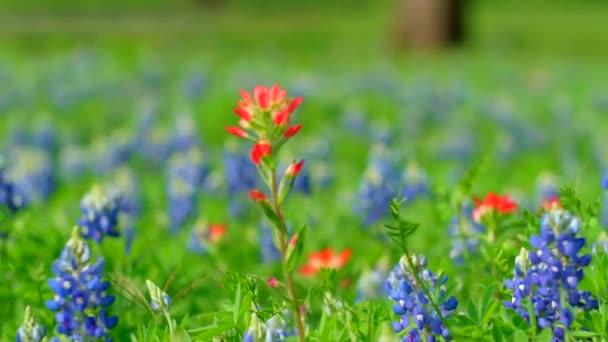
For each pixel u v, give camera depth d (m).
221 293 5.33
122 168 11.31
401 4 33.94
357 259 6.66
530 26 44.34
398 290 3.41
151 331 3.56
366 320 3.67
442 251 5.94
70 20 45.66
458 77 25.28
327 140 14.25
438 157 14.59
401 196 8.07
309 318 3.79
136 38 36.41
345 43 36.81
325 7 55.62
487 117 17.88
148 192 10.27
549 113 19.16
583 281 3.60
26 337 3.57
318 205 8.96
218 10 55.09
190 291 5.30
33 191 9.84
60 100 19.00
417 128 16.62
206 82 21.55
